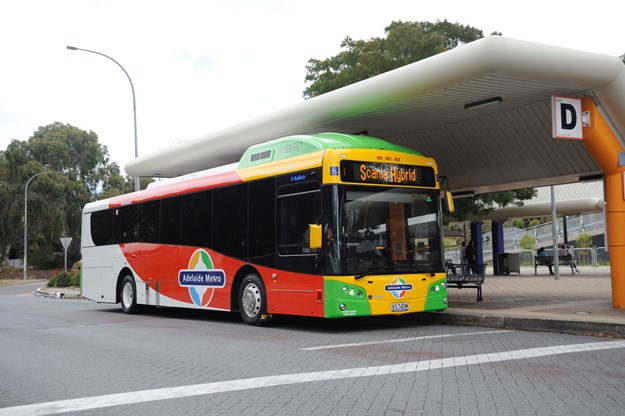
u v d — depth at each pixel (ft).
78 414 20.99
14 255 251.60
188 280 52.19
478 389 22.85
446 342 35.04
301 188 41.22
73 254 210.79
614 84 42.11
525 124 51.29
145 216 59.06
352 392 22.84
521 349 31.78
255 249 44.91
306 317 51.01
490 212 112.37
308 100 50.75
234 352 33.30
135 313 60.90
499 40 36.88
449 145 57.72
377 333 40.01
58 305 77.77
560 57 38.86
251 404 21.50
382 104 45.68
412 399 21.56
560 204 113.91
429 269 41.88
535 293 62.18
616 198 45.27
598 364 27.37
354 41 102.78
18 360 32.86
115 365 30.42
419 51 90.99
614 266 45.39
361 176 40.04
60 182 200.95
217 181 49.49
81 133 220.84
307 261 40.29
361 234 39.47
